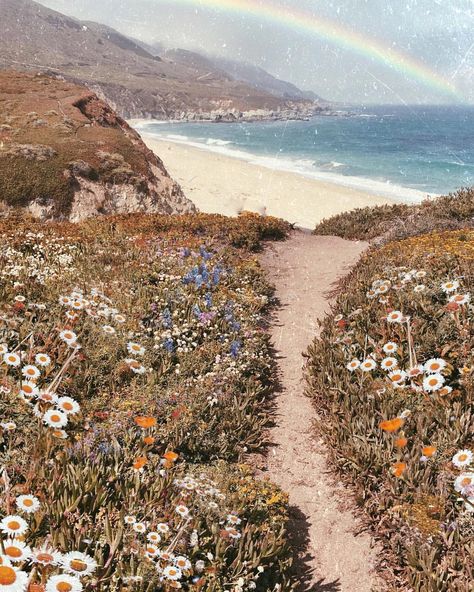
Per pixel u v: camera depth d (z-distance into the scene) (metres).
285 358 10.60
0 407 5.95
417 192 55.09
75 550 4.04
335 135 146.75
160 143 97.44
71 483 4.81
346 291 12.70
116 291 10.84
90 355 8.02
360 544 5.84
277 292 14.63
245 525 5.45
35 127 33.62
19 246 13.44
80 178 29.00
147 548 4.16
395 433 6.70
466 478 5.00
